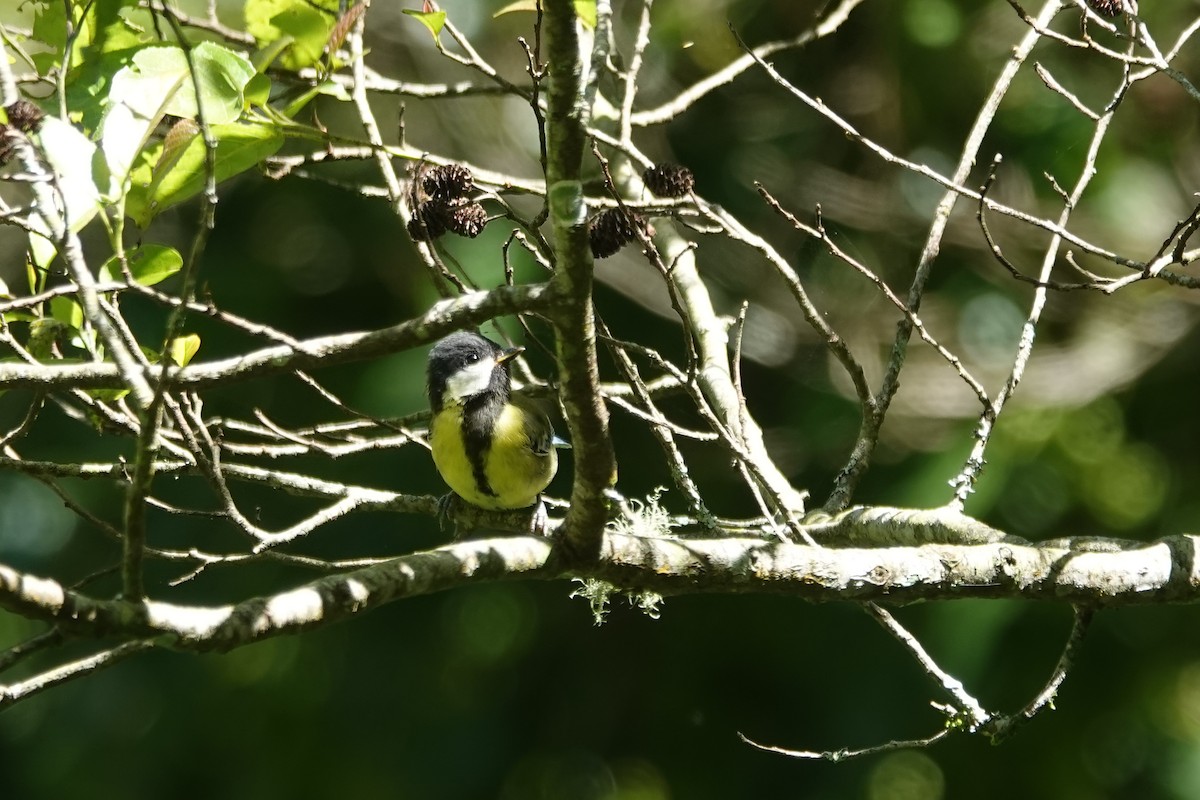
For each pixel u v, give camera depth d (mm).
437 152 14305
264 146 5680
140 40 6180
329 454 6473
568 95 4176
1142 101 12266
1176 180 12969
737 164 13898
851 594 5469
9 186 13453
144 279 5668
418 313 13539
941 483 12945
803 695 14547
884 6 13336
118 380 5273
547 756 15477
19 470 5887
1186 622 13953
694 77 13969
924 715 13516
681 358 13875
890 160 5453
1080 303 13812
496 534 9883
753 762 14672
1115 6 6156
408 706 15258
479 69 6777
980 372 13781
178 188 5625
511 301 4504
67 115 5418
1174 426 14023
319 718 15336
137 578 3965
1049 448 13539
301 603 4430
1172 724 13828
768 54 8266
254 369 4957
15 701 4129
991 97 6832
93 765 15102
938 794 15430
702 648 15305
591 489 4910
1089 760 13969
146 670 15547
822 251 13859
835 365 13812
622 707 15461
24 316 6035
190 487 14258
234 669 16031
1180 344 13672
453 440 7109
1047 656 13641
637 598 6629
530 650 15883
